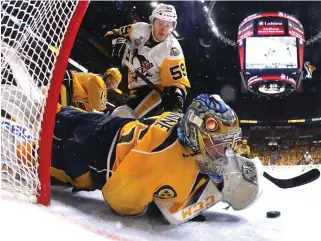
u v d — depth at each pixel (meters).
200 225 1.99
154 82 3.12
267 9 22.31
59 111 2.25
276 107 30.20
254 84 16.97
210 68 28.14
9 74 1.83
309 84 29.84
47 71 1.73
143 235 1.72
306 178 2.12
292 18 16.69
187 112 1.82
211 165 1.85
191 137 1.80
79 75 3.72
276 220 2.13
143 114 3.12
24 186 1.64
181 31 22.80
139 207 1.88
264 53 16.62
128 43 3.17
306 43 22.36
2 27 1.75
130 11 13.55
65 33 1.71
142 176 1.82
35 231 1.24
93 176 2.07
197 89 29.47
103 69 14.57
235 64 28.23
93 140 2.05
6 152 1.66
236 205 2.20
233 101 30.20
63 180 2.23
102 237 1.41
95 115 2.19
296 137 29.25
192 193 1.96
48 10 1.75
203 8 20.88
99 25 13.36
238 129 1.80
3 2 1.69
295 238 1.81
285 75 16.64
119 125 2.05
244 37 16.84
